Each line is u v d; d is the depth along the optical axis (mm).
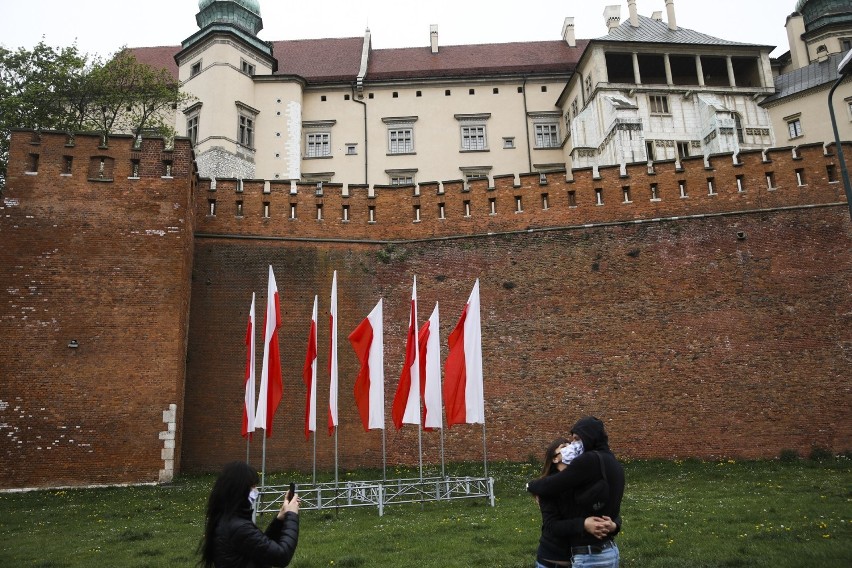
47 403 23609
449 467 26609
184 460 26344
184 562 13281
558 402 27859
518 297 29453
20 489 22641
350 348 29031
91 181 26219
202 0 49844
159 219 26281
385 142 50812
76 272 25125
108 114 41562
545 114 52344
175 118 48375
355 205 31172
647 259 29344
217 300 28766
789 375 27234
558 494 7301
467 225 30766
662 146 46062
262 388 20484
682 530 14852
